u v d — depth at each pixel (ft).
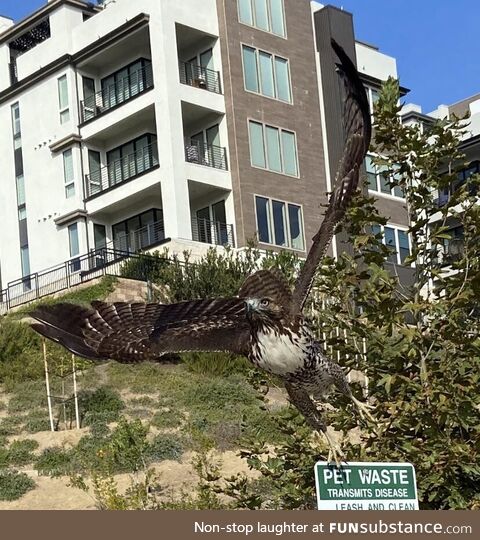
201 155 136.05
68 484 60.23
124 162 141.08
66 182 142.92
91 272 129.80
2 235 152.46
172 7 134.62
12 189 152.25
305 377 18.10
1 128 155.02
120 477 65.26
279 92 141.69
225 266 112.37
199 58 140.05
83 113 144.56
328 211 17.40
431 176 37.40
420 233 37.58
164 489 62.13
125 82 142.72
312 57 147.02
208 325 17.70
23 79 150.92
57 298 122.21
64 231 142.31
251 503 38.47
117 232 140.87
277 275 17.94
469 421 34.88
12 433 77.30
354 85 16.80
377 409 34.71
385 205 146.51
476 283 35.17
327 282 37.01
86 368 90.84
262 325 17.49
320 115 145.69
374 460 34.76
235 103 135.85
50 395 83.30
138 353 16.98
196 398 81.41
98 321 17.21
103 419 78.59
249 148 135.54
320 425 22.93
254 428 48.06
